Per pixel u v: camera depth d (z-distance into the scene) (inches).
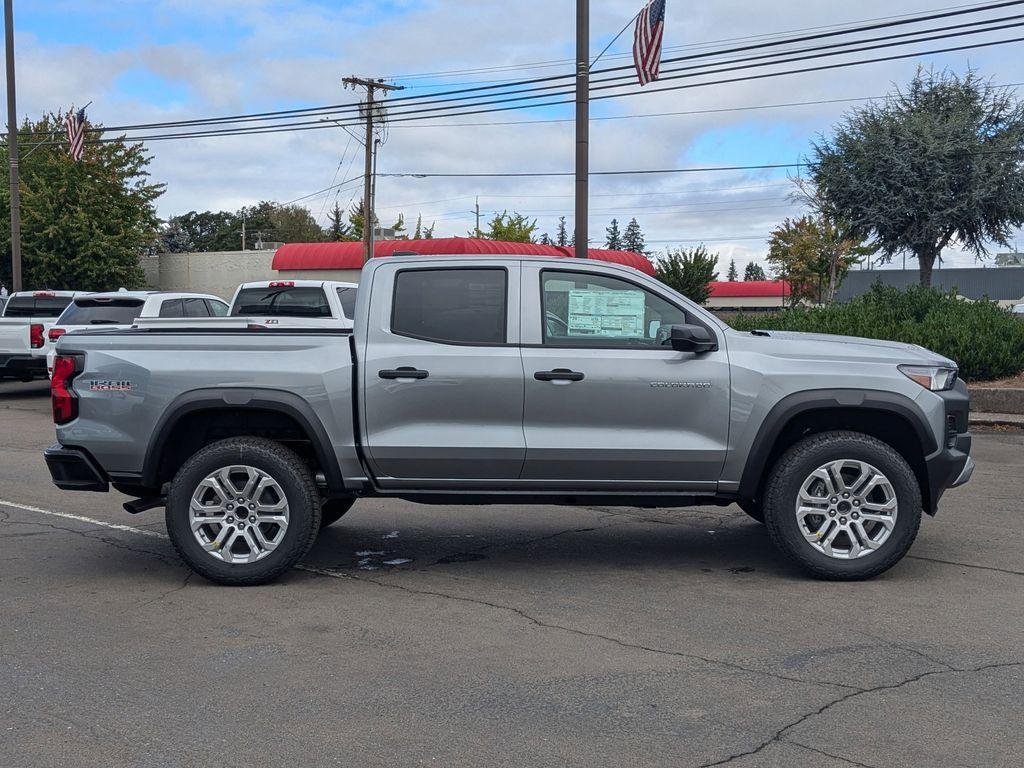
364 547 285.7
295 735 159.3
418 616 221.3
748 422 241.6
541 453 241.8
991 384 582.2
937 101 1007.0
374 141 1638.8
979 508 329.4
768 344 246.5
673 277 2052.2
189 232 4335.6
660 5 649.6
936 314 628.1
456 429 243.1
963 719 163.2
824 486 242.2
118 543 292.2
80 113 1099.9
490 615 221.5
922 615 217.6
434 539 295.4
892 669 185.6
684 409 242.2
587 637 205.8
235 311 526.6
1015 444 477.4
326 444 243.1
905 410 239.6
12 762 150.2
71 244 1489.9
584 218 708.0
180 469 243.9
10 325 658.2
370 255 1568.7
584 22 695.7
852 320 642.8
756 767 147.0
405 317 247.0
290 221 4131.4
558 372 241.1
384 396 243.0
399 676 184.9
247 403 242.1
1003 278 2130.9
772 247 2172.7
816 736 157.4
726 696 173.8
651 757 150.6
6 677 185.3
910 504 238.8
